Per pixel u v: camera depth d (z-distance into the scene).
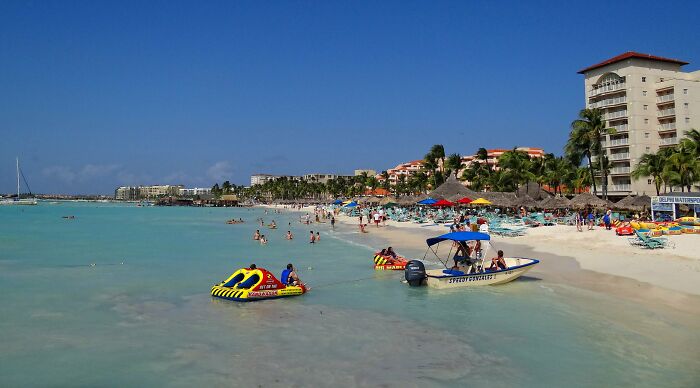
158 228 61.44
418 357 11.53
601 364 10.91
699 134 54.12
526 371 10.57
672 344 12.09
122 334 13.52
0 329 13.98
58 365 11.20
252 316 15.39
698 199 36.25
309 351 12.02
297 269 25.00
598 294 17.39
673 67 76.06
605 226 38.41
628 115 74.06
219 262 27.86
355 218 80.19
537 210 68.06
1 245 37.84
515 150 78.44
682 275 19.45
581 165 79.06
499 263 20.28
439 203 49.59
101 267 25.81
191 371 10.78
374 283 20.95
